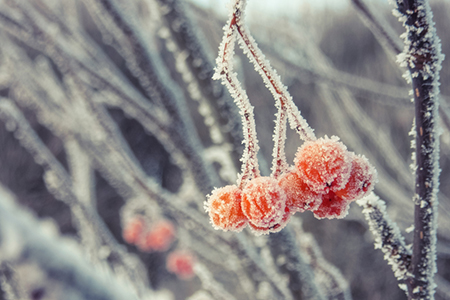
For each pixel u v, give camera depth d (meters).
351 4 0.28
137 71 0.33
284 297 0.32
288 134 1.45
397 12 0.22
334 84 0.45
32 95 0.47
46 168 0.45
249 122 0.22
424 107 0.22
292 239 0.31
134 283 0.40
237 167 0.31
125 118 2.25
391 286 1.38
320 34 1.76
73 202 0.45
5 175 1.98
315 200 0.22
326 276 0.35
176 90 0.33
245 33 0.21
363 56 1.71
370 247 1.47
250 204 0.21
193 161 0.33
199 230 0.36
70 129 0.46
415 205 0.23
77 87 0.36
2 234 0.25
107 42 0.37
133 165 0.37
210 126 0.31
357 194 0.22
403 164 0.54
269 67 0.22
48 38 0.34
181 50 0.29
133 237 0.68
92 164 0.50
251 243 0.39
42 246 0.25
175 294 1.49
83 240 0.44
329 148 0.22
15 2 0.33
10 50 0.45
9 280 0.24
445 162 1.35
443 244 0.49
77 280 0.25
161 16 0.28
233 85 0.22
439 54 0.22
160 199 0.36
